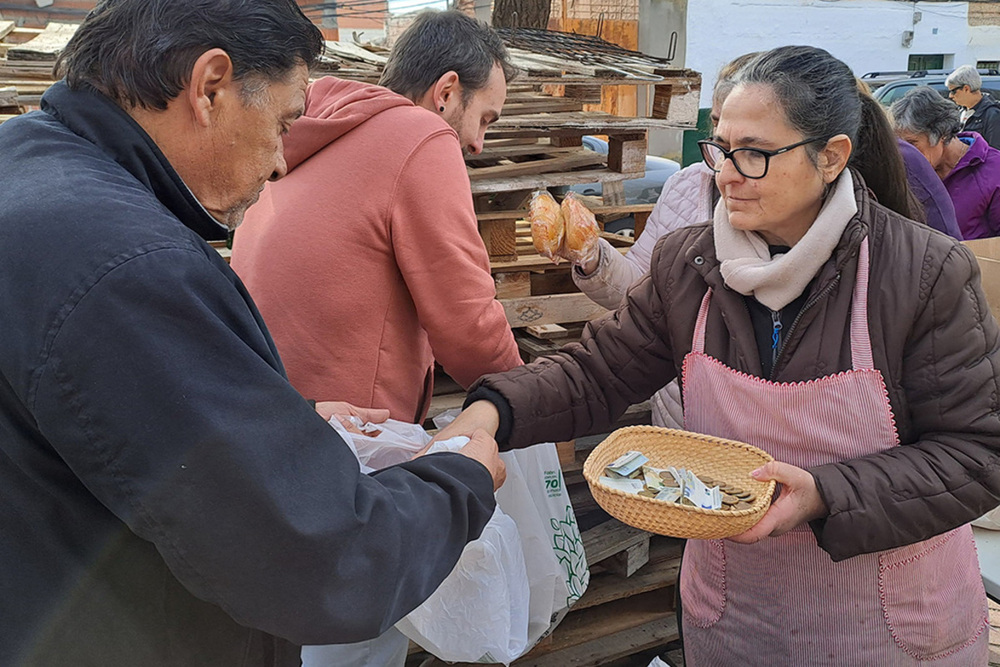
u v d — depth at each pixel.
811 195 1.39
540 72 2.40
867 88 1.52
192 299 0.87
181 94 0.97
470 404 1.67
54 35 2.88
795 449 1.45
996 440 1.36
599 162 2.61
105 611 0.98
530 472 1.92
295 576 0.90
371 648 1.77
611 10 10.51
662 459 1.54
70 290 0.83
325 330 1.74
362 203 1.69
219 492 0.86
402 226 1.69
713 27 11.20
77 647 0.98
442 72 1.89
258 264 1.79
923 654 1.51
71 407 0.83
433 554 1.05
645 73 2.57
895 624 1.48
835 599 1.49
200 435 0.85
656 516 1.28
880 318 1.38
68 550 0.95
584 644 2.44
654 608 2.60
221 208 1.08
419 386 1.91
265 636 1.13
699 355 1.54
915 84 9.41
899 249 1.39
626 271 2.20
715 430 1.54
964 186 3.96
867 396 1.39
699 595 1.68
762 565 1.54
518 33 3.49
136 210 0.90
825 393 1.41
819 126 1.34
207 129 1.00
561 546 1.97
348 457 0.98
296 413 0.93
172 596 1.01
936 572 1.50
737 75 1.42
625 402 1.74
